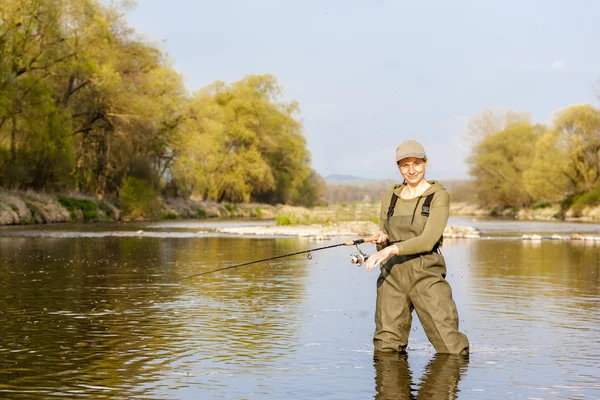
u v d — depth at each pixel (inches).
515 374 221.6
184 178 2155.5
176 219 2096.5
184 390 203.2
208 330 297.9
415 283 249.0
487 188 3267.7
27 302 377.7
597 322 322.3
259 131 2815.0
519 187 3107.8
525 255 740.7
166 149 2117.4
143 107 1820.9
